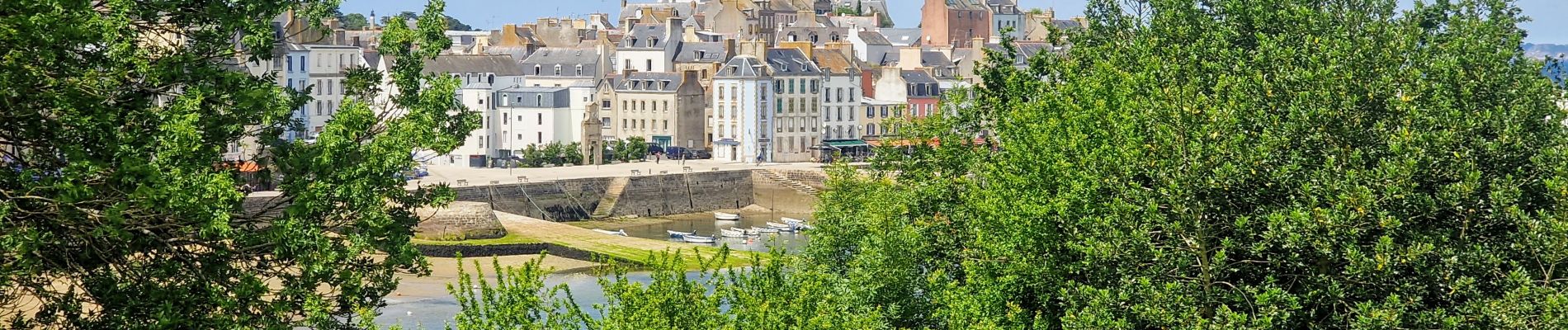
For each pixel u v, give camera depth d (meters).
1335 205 49.44
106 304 41.59
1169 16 77.38
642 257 144.12
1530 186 53.44
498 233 164.62
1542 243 49.59
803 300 45.38
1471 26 73.06
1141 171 53.47
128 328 41.38
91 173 39.72
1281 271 52.41
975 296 52.62
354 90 51.69
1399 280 49.88
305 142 49.06
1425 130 53.44
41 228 40.34
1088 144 54.22
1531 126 57.59
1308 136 54.56
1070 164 53.12
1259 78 59.84
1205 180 52.00
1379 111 55.78
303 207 43.91
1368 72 57.88
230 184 41.34
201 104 44.34
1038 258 52.62
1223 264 50.25
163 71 43.47
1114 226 51.56
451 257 142.62
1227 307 49.44
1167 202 52.62
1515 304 48.19
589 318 45.03
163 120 41.91
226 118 44.47
